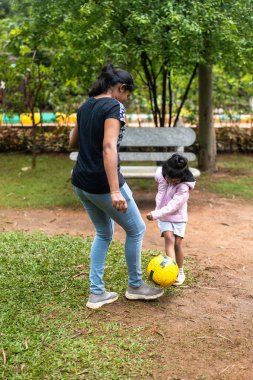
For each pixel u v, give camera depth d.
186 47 7.91
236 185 9.23
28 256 5.29
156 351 3.48
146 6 7.89
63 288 4.51
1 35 10.98
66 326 3.80
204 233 6.46
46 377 3.14
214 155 10.58
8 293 4.37
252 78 12.17
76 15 8.20
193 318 4.01
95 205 3.96
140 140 8.12
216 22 7.94
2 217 7.17
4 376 3.16
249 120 13.55
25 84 10.67
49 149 13.01
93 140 3.73
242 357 3.43
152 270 4.27
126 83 3.86
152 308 4.17
